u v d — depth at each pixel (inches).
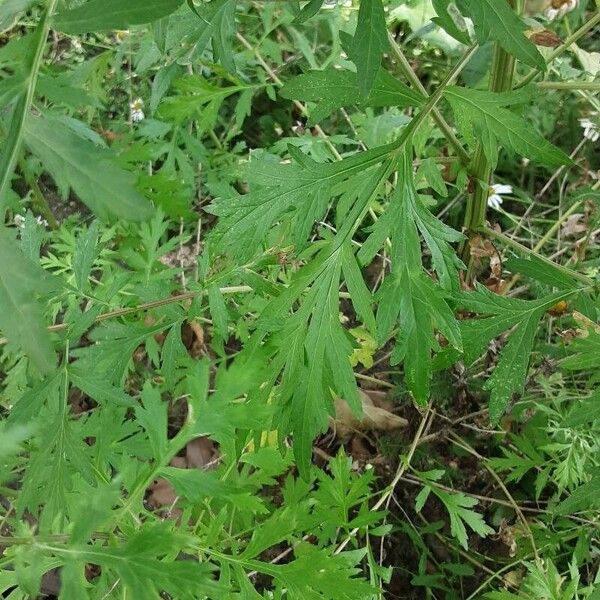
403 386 15.3
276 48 16.7
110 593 7.7
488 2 7.7
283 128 21.2
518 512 13.5
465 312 13.0
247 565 7.9
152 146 17.1
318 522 9.4
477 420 15.3
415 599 14.6
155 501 15.6
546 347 13.8
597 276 12.3
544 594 11.1
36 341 5.1
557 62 16.2
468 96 9.7
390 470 15.5
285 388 9.6
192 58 10.3
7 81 5.8
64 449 9.0
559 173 19.0
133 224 14.6
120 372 11.1
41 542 5.9
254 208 9.8
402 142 9.9
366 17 7.3
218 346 13.9
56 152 5.5
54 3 6.1
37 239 11.2
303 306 9.7
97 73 16.4
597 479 9.3
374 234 9.6
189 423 6.4
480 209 12.2
